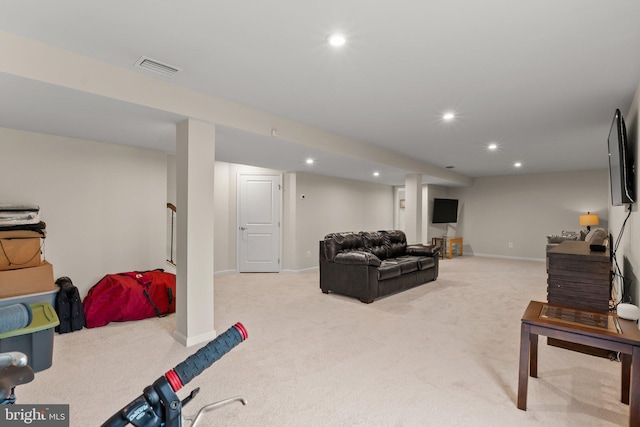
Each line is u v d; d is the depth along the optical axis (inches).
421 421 71.1
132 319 134.2
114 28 71.7
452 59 85.4
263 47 79.7
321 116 134.6
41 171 129.6
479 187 354.0
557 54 82.2
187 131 109.0
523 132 157.8
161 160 165.8
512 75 94.8
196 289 111.8
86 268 141.4
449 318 139.9
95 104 94.3
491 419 71.7
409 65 88.9
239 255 250.5
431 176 269.4
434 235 349.4
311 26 70.7
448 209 348.8
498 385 85.7
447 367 95.4
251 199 251.4
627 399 77.0
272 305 159.9
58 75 80.2
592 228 289.0
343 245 185.0
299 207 253.0
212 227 115.9
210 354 30.1
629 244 112.7
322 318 139.7
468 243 361.4
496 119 137.3
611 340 64.7
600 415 73.0
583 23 68.4
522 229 326.3
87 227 141.6
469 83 100.8
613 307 118.0
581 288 104.6
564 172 303.1
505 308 155.1
